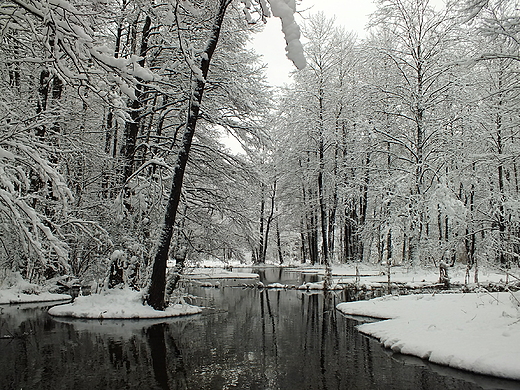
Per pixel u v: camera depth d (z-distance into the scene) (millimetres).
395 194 21609
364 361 7117
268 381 6035
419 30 22594
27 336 9234
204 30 12414
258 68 15859
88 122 16516
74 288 18516
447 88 21391
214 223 16578
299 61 2307
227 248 16609
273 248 61000
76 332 9656
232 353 7707
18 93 10547
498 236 19906
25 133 6918
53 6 5082
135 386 5801
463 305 10227
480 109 19156
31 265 15844
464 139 21141
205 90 13773
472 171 22203
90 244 14734
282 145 28000
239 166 15625
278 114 27328
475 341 7172
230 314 12578
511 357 6219
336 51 26422
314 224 37875
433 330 8250
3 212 5871
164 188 13164
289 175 32531
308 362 7070
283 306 14250
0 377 6227
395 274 23578
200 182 16641
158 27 13102
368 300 13898
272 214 43406
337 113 26953
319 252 44469
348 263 31594
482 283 16578
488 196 21375
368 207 33906
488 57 10281
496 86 17047
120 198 12609
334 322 10914
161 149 14305
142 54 13422
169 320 11422
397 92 22938
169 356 7500
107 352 7777
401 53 22875
